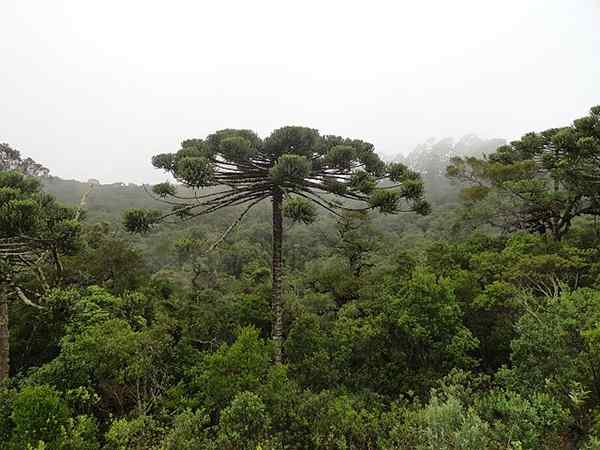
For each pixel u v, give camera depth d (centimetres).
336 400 695
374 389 898
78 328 865
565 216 1570
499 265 1116
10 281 902
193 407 765
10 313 1105
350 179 947
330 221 2670
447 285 918
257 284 1457
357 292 1283
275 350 830
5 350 908
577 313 641
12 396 684
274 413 636
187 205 922
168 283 1466
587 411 541
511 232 1709
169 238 2373
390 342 973
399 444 544
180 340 993
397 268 1238
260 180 934
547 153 1739
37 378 773
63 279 1285
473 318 1024
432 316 891
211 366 720
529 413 496
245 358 719
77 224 949
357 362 1007
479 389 684
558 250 1184
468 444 440
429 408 522
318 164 977
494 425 511
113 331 823
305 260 2317
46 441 567
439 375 852
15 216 765
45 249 961
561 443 515
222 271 1812
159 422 686
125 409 848
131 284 1404
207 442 576
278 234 958
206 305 1126
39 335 1112
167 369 891
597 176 1502
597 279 1002
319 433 603
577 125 1509
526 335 673
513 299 920
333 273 1440
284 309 1140
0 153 1582
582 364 569
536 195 1590
